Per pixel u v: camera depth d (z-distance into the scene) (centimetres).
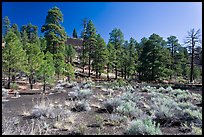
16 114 910
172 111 876
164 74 4488
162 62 4669
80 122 789
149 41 4769
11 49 2531
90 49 5219
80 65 6119
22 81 3134
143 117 815
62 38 4016
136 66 5256
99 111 998
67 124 738
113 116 819
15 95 1708
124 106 952
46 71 2244
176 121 802
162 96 1574
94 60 4884
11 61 2506
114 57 5059
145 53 4772
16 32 6178
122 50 5591
